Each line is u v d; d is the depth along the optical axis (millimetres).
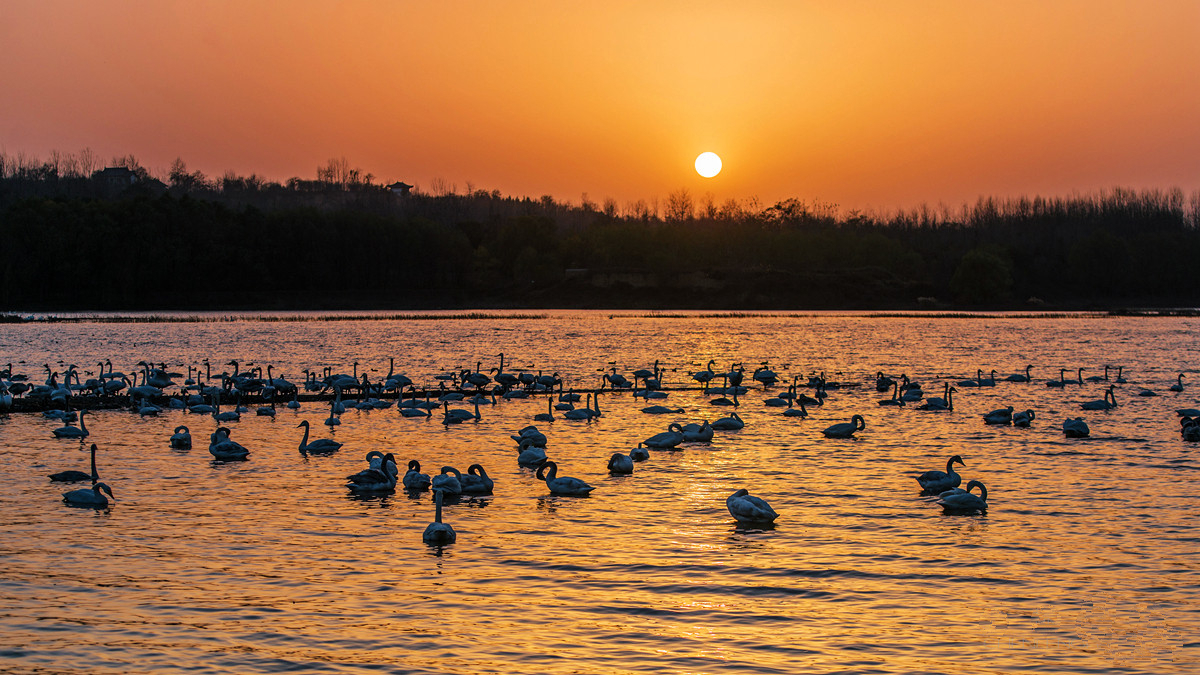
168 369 75250
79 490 29406
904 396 56062
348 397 58312
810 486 32438
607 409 53531
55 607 20766
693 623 20141
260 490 31547
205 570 23172
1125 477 33969
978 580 22750
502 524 27312
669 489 31938
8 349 92438
